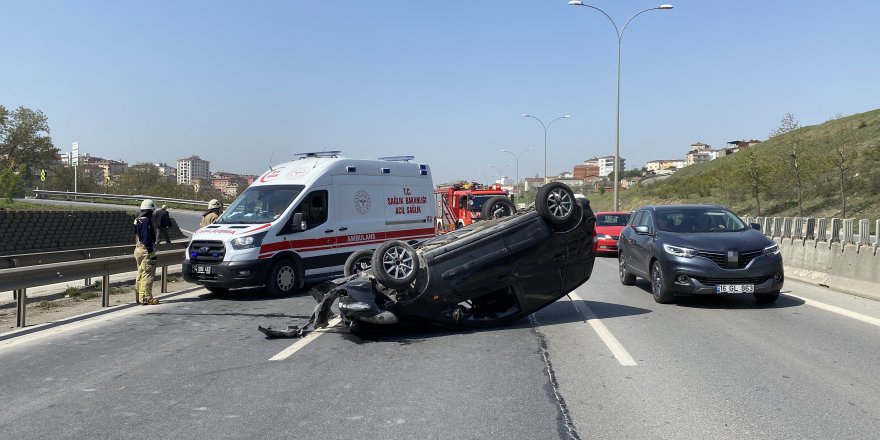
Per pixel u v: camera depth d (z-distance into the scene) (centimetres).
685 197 5894
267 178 1349
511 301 878
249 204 1277
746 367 625
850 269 1152
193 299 1191
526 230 848
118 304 1123
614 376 602
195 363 679
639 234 1172
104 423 486
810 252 1315
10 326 912
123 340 808
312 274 1259
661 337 775
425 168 1538
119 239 3272
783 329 810
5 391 580
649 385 569
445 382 590
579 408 507
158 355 720
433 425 470
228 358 702
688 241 992
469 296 818
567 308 1012
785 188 4153
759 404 509
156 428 473
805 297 1085
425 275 797
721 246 959
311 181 1270
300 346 761
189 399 547
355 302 775
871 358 652
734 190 4672
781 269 956
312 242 1255
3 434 465
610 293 1187
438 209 3034
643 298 1116
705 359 660
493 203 1093
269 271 1180
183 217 4350
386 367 652
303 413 503
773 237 1555
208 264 1159
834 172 4166
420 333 830
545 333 816
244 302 1145
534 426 466
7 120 6444
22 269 890
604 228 2117
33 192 5403
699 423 467
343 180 1328
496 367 644
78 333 857
